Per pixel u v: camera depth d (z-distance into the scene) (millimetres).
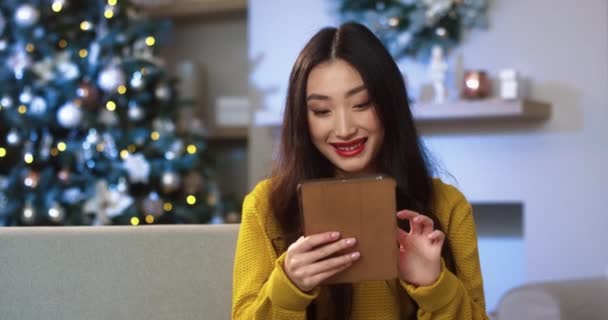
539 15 3518
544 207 3531
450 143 3672
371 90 1261
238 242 1336
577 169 3480
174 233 1397
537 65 3523
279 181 1328
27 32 3775
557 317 2070
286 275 1137
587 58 3457
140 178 3705
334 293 1292
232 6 4660
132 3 3992
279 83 3984
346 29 1296
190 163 3791
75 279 1381
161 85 3924
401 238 1188
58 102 3760
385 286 1321
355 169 1288
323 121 1278
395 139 1322
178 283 1388
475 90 3500
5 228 1401
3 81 3799
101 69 3777
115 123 3773
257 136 4082
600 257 3447
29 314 1374
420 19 3576
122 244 1387
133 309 1379
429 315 1203
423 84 3658
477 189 3635
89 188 3688
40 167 3791
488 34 3582
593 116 3453
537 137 3537
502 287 3871
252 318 1194
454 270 1352
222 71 4898
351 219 1100
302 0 3922
